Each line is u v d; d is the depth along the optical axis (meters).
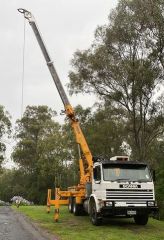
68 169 75.88
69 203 24.48
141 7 35.62
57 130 80.62
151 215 24.16
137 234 15.06
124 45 38.31
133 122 41.16
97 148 48.94
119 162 18.27
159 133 43.94
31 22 24.62
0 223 20.28
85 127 49.53
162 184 24.72
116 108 45.78
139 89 37.97
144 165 18.42
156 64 38.06
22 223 20.20
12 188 101.19
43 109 90.38
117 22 37.44
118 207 17.33
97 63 39.91
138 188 17.67
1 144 75.88
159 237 14.28
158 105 40.25
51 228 16.92
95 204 18.12
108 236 14.38
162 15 35.44
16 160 88.00
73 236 14.37
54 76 23.80
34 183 84.56
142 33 37.00
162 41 36.50
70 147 62.97
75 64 42.25
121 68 38.28
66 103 23.41
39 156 79.94
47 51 24.17
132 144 48.53
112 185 17.52
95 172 18.83
